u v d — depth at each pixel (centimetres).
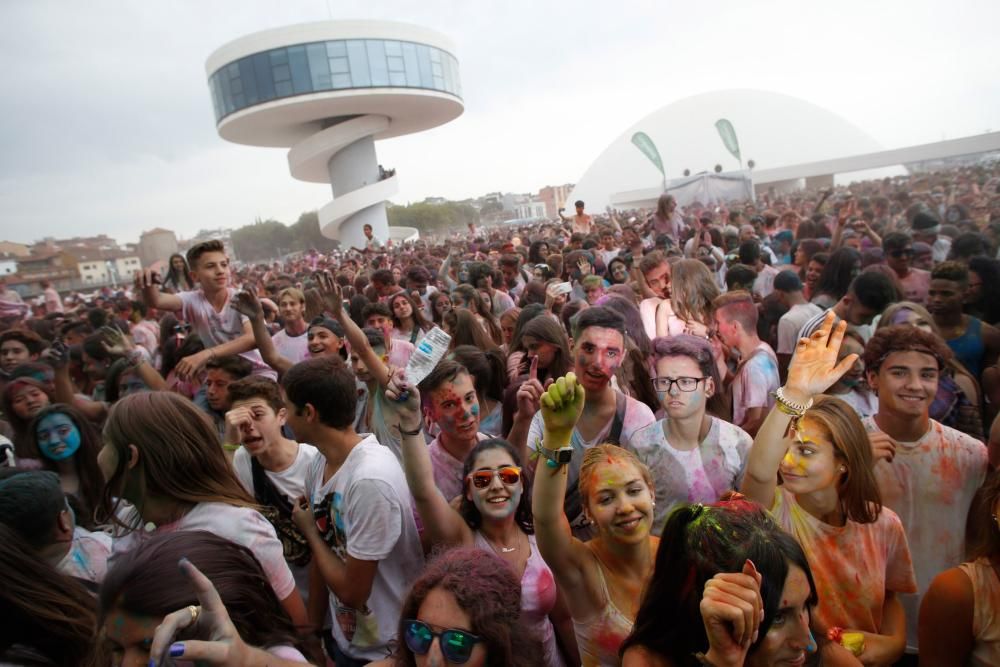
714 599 124
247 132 4256
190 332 524
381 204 4325
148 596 139
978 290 430
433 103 4253
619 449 217
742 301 363
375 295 770
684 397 258
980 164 1728
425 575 164
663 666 146
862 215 1138
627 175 5353
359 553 232
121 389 491
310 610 282
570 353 366
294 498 291
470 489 239
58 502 232
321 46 3684
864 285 409
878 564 216
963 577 182
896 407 247
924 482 248
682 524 148
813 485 212
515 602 163
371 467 240
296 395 250
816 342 219
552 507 197
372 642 243
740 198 2406
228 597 148
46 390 400
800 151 5119
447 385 291
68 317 1077
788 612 141
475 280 774
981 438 314
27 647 178
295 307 565
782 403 211
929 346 243
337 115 4209
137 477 224
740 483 259
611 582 208
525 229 3319
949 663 184
